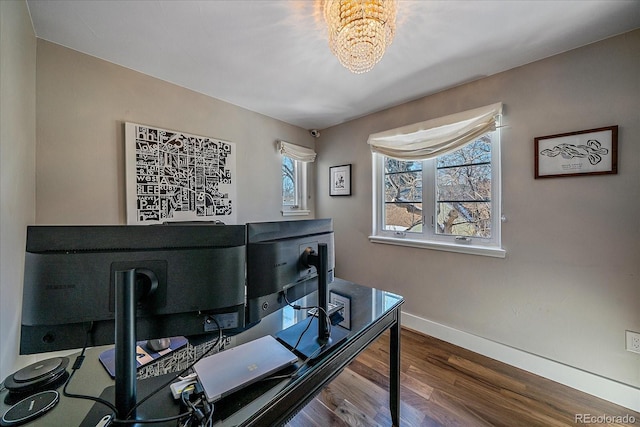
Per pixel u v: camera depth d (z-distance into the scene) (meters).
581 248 1.62
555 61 1.69
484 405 1.51
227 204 2.47
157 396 0.71
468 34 1.50
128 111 1.88
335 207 3.20
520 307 1.86
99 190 1.76
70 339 0.66
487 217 2.07
